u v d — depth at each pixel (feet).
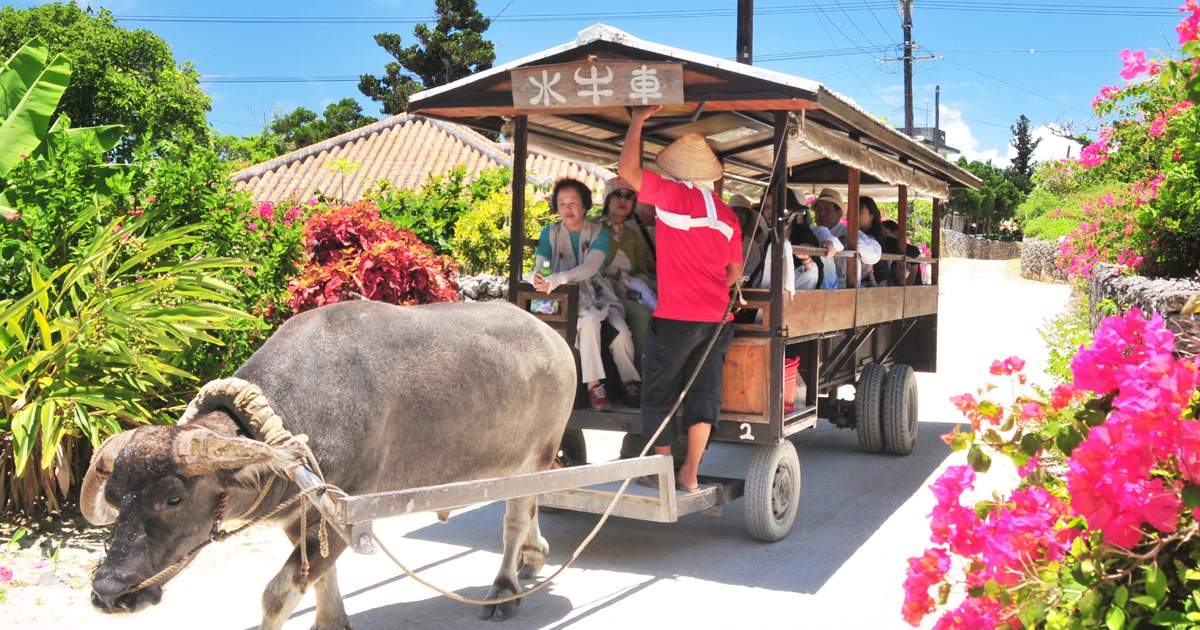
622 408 22.11
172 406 24.08
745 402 21.47
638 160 19.56
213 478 11.95
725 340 20.70
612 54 19.69
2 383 20.65
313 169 68.13
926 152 28.55
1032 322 67.46
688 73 19.42
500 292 41.37
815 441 34.14
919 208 120.78
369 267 27.50
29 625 16.69
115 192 24.57
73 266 22.17
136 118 76.69
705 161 20.33
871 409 30.86
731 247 20.49
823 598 18.86
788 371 23.12
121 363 21.98
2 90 25.89
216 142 88.07
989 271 131.54
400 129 73.72
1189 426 7.57
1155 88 38.70
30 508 21.61
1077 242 53.62
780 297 20.92
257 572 19.90
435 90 21.33
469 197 52.34
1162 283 29.81
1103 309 37.42
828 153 22.70
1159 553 8.38
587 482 15.64
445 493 12.76
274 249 27.73
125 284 22.91
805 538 22.79
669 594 19.12
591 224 22.70
